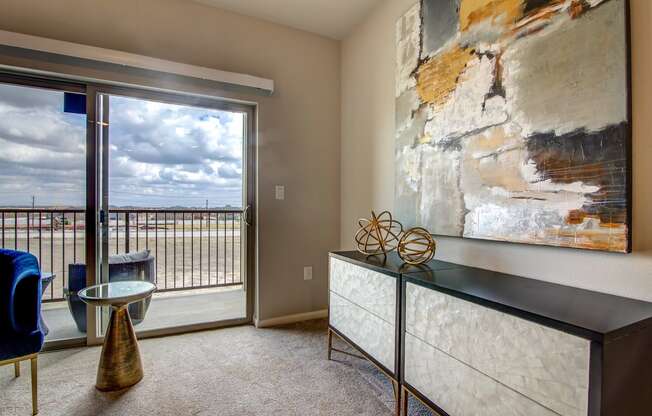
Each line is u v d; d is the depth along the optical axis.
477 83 1.65
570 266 1.31
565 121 1.28
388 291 1.63
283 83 2.84
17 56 2.05
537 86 1.37
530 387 0.98
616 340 0.85
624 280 1.16
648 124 1.11
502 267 1.59
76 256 2.46
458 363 1.23
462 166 1.74
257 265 2.78
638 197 1.12
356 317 1.90
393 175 2.39
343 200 3.05
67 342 2.30
